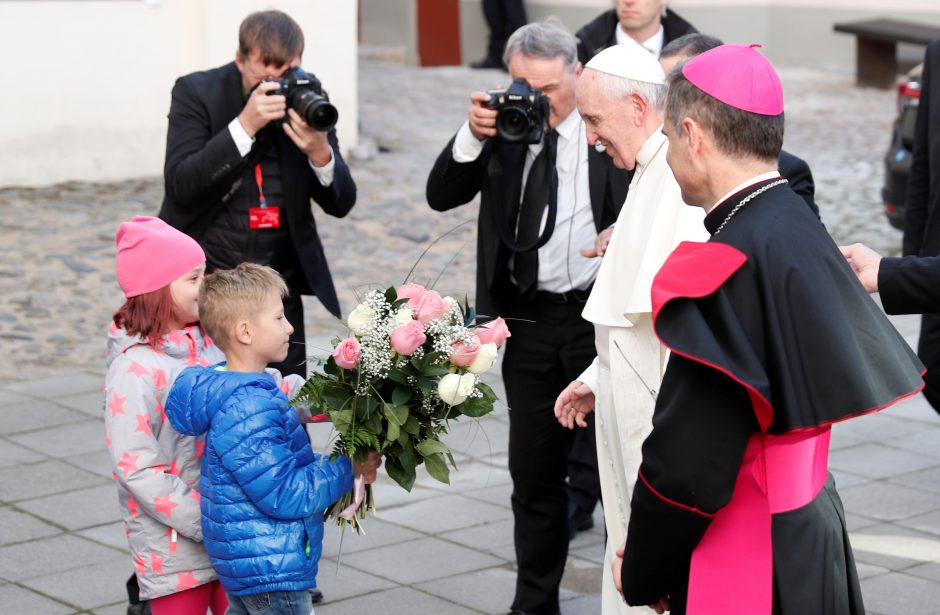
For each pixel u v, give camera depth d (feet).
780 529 8.36
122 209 33.94
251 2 37.63
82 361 24.88
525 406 14.47
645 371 11.07
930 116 16.35
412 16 61.87
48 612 14.85
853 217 36.60
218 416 10.55
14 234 31.35
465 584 15.94
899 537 17.38
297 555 10.68
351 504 10.98
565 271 14.14
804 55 63.82
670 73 8.88
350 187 15.98
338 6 39.09
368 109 48.60
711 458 7.96
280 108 14.75
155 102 37.22
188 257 11.66
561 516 14.61
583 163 14.11
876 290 10.67
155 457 11.28
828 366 8.00
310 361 10.85
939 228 16.14
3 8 34.45
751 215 8.38
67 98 35.83
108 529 17.40
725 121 8.45
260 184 15.34
